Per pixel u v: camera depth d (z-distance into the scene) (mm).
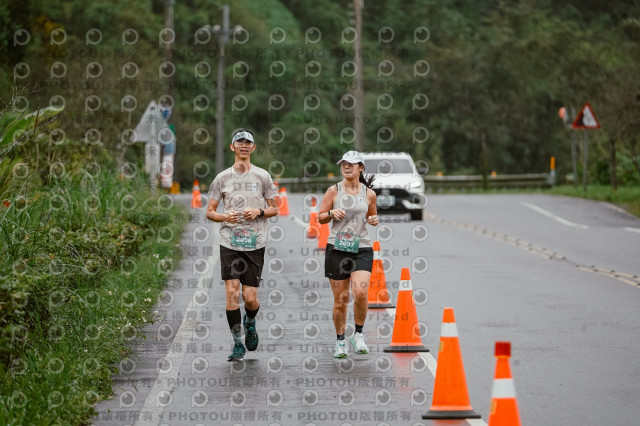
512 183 123812
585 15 162375
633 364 24875
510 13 151875
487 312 32406
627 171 101875
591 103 98500
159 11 129500
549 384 22828
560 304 34031
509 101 150750
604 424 19500
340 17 155125
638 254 49500
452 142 153000
